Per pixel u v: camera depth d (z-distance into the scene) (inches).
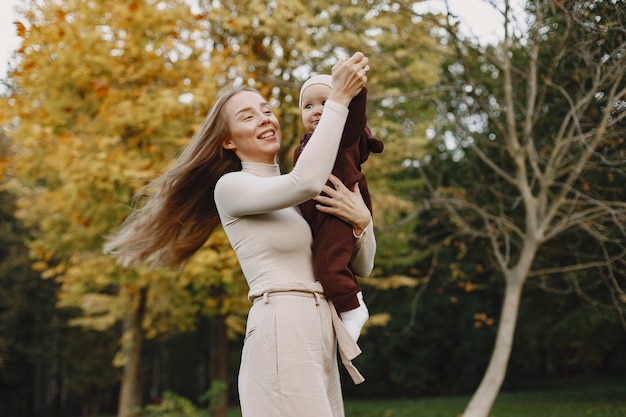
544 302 502.9
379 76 354.9
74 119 316.5
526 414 418.0
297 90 334.0
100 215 293.9
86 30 307.0
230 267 301.6
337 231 87.4
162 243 105.3
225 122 93.7
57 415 906.7
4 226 738.2
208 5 337.1
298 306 84.7
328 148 81.4
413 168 490.6
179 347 917.8
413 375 831.7
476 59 336.5
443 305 777.6
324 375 86.1
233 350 884.0
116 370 817.5
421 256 446.0
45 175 325.1
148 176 281.3
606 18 212.1
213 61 313.6
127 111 293.7
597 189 326.3
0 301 734.5
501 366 294.5
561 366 951.6
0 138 434.0
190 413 362.6
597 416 356.8
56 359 789.9
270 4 322.3
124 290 374.6
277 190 82.7
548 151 350.3
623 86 270.5
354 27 304.0
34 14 300.7
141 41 314.2
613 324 528.1
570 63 309.6
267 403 82.3
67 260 361.4
